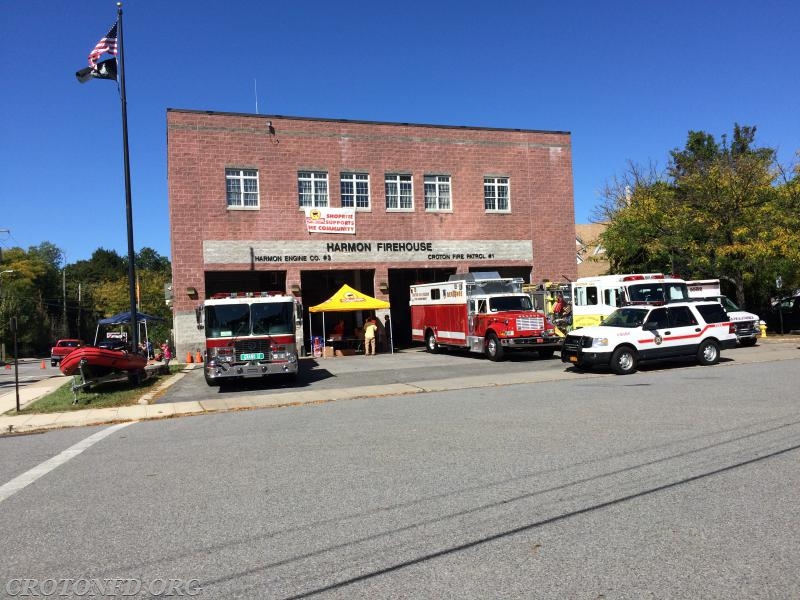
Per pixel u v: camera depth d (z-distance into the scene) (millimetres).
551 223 31297
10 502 6395
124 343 23422
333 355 26547
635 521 5000
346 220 27891
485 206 30359
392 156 28812
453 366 19734
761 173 27375
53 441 10242
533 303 23312
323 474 6891
